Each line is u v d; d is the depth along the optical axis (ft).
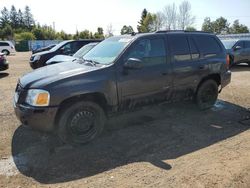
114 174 13.55
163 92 19.81
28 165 14.49
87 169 14.05
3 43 118.11
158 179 13.01
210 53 22.70
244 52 54.24
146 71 18.62
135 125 19.85
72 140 16.37
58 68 17.79
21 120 15.85
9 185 12.76
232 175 13.16
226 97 28.09
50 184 12.80
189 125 19.98
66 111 15.93
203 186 12.33
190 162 14.58
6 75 44.93
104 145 16.69
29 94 15.62
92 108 16.74
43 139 17.52
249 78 40.47
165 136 18.02
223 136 18.01
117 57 17.66
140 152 15.83
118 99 17.63
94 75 16.62
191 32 22.07
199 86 22.43
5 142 17.16
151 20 233.14
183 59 20.76
